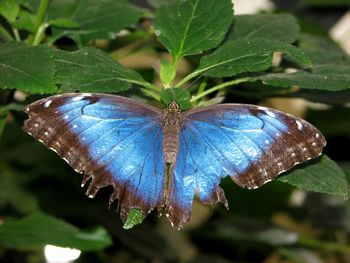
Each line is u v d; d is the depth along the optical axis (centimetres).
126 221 50
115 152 50
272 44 52
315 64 57
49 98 49
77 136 50
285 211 80
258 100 60
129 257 77
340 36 86
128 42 65
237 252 78
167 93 52
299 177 51
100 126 50
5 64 51
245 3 88
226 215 78
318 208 79
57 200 74
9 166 76
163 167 51
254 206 77
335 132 78
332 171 51
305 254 76
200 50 54
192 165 51
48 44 55
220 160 50
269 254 79
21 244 58
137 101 52
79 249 58
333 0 82
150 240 74
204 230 77
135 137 51
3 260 72
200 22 54
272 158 50
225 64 52
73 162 50
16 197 73
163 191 50
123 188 50
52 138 49
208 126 51
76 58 52
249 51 52
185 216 50
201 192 50
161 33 54
